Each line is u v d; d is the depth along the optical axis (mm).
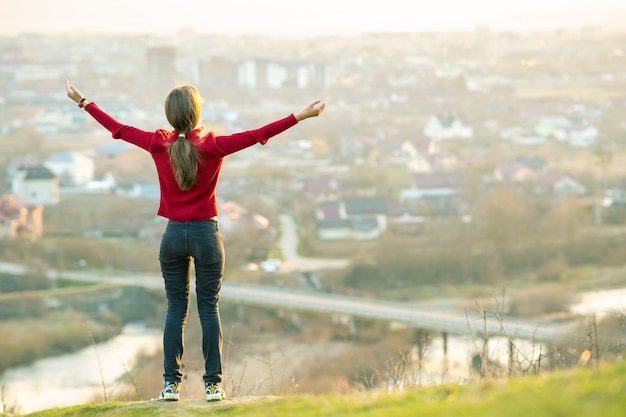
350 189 174250
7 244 106812
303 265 107000
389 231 118500
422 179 162875
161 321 75188
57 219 138250
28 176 159500
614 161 183625
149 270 104188
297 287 94500
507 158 191625
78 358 57656
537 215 113625
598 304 68750
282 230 136375
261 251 113250
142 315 78125
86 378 50219
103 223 134500
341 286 94062
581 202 132375
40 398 41438
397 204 144500
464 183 159250
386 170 198875
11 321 69875
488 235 103375
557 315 66000
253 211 150250
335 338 60469
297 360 48375
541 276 93312
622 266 94000
